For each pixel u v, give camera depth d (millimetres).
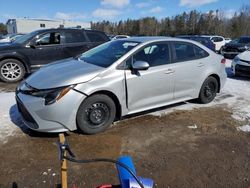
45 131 3680
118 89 4070
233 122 4688
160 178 2998
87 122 3916
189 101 5852
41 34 7516
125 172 1834
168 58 4766
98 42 8289
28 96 3711
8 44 7637
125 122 4531
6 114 4723
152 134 4105
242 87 7492
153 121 4621
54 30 7695
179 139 3965
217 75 5684
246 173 3145
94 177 2984
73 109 3689
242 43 15625
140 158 3396
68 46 7809
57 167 3146
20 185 2812
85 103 3814
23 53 7266
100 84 3881
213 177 3049
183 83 5027
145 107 4543
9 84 7207
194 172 3133
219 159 3432
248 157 3502
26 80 4113
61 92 3596
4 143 3660
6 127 4172
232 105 5691
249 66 8367
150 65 4488
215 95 5852
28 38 7457
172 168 3197
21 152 3447
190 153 3561
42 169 3100
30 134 3951
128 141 3848
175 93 4957
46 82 3736
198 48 5352
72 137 3898
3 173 3006
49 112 3578
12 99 5695
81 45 7988
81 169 3123
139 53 4367
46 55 7562
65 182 1757
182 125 4484
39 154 3412
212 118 4855
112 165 3229
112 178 2975
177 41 4977
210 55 5543
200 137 4051
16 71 7367
